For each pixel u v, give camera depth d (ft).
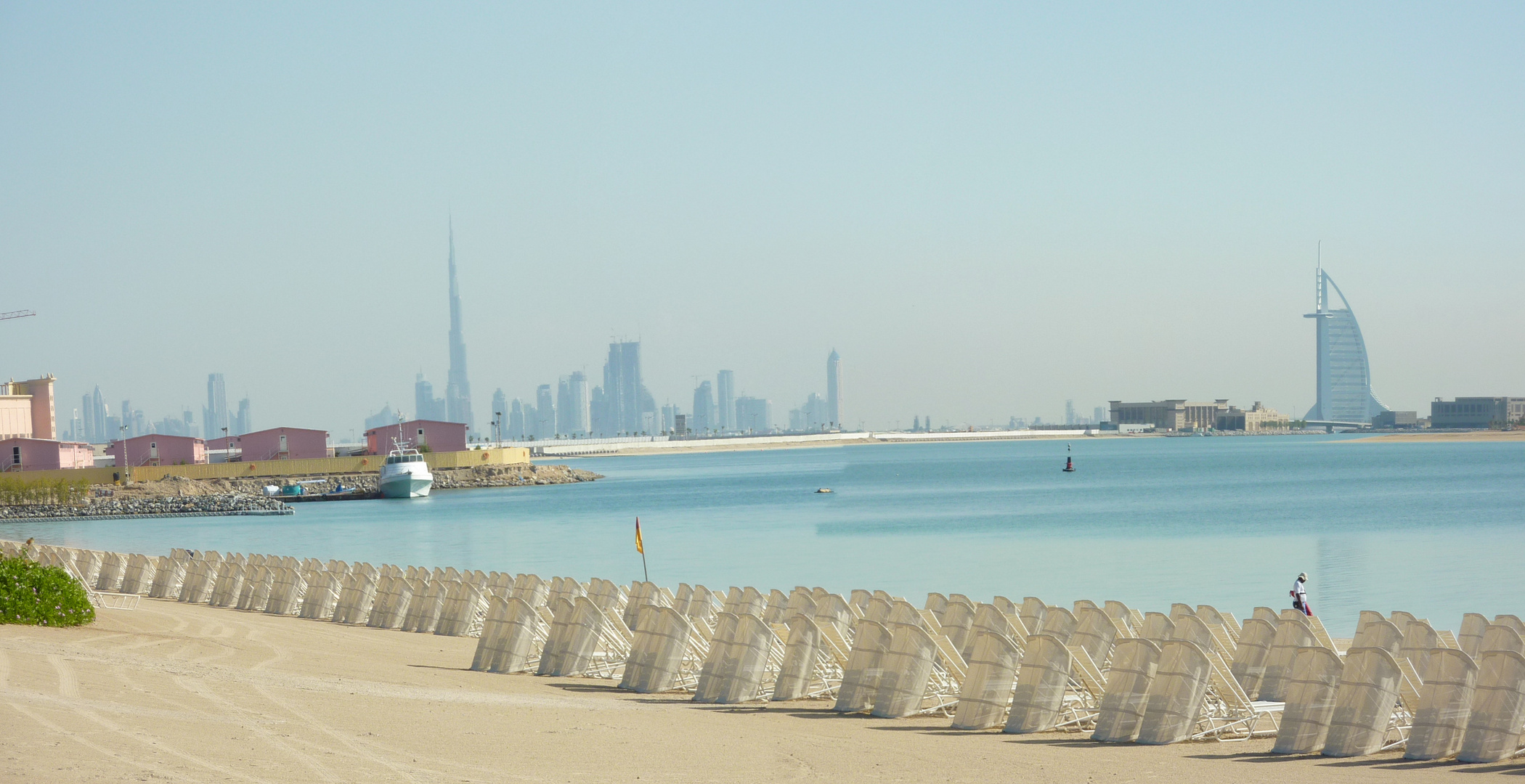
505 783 39.27
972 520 294.66
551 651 74.23
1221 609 131.85
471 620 96.43
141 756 39.42
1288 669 58.90
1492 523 245.86
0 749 39.22
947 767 44.32
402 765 41.24
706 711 59.00
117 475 465.47
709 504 399.24
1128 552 200.75
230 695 54.19
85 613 88.69
